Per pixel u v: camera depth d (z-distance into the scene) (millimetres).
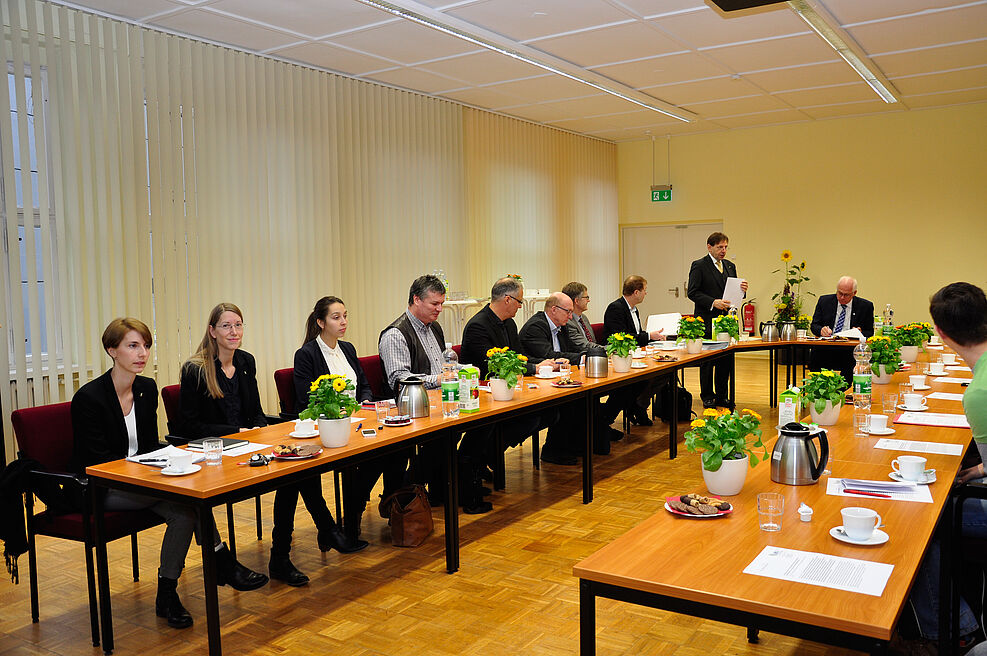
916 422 3477
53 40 5219
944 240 9836
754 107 9523
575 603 3277
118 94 5633
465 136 9023
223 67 6285
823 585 1737
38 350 5203
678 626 3041
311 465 2875
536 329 5727
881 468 2705
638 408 7078
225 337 3703
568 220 10914
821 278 10656
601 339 7156
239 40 6238
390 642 2957
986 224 9586
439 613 3203
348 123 7445
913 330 5570
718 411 2564
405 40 6352
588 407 4656
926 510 2246
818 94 8836
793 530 2113
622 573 1837
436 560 3807
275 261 6707
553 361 5414
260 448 3119
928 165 9852
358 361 4578
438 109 8562
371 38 6289
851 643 1562
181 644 2979
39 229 5691
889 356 4637
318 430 3354
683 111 9664
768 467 2814
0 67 4973
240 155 6426
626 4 5680
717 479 2449
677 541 2051
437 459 4594
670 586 1756
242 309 6438
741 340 7234
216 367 3758
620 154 12094
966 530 2568
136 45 5695
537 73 7523
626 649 2854
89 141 5438
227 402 3773
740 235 11180
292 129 6840
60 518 3094
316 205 7090
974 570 2816
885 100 9211
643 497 4832
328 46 6473
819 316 7340
